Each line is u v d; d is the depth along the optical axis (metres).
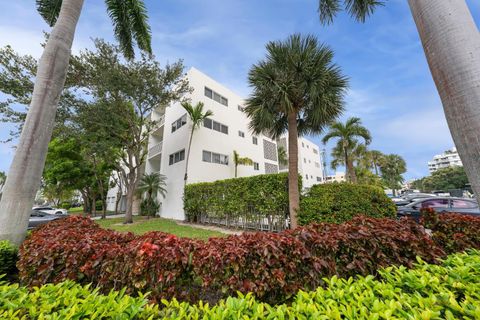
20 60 8.63
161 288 1.79
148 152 18.09
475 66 1.62
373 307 1.11
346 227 2.32
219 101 15.58
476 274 1.41
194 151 13.03
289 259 1.92
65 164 14.86
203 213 10.67
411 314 1.04
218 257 1.87
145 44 7.37
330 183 6.87
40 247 2.26
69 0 4.12
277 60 6.68
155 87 10.74
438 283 1.31
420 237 2.17
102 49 9.69
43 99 3.66
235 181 8.90
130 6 6.67
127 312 1.17
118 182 20.84
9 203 3.24
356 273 2.01
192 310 1.25
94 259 2.00
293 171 6.75
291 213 6.57
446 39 1.73
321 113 6.56
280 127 7.98
